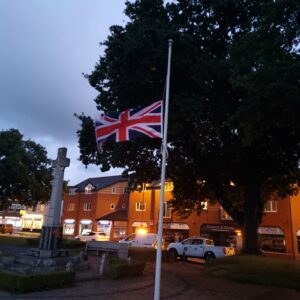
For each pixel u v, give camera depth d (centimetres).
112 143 1909
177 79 1652
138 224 5088
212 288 1336
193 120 1609
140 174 2284
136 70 1578
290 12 1195
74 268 1444
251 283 1476
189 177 2359
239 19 1750
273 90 1080
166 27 1598
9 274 1105
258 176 2119
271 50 1184
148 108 1170
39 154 3972
